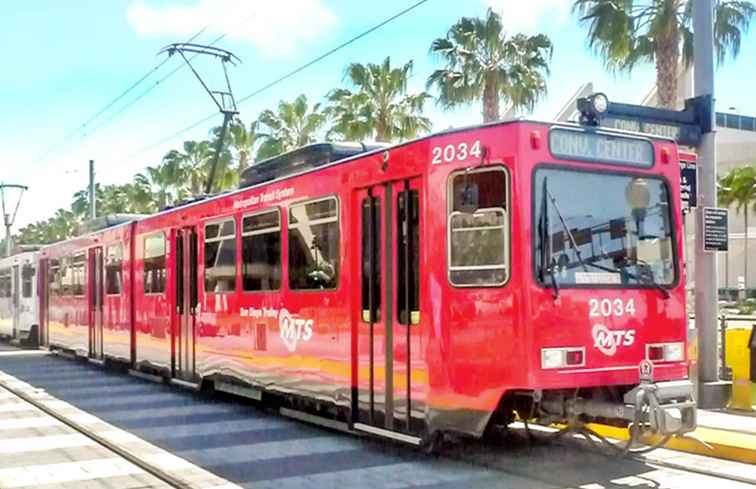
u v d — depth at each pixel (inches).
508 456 350.9
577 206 319.0
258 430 429.7
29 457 366.9
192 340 558.3
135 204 2250.2
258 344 464.4
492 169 315.3
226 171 1612.9
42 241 3897.6
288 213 435.5
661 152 346.9
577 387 309.9
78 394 582.9
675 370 333.1
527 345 300.4
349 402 378.3
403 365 344.8
